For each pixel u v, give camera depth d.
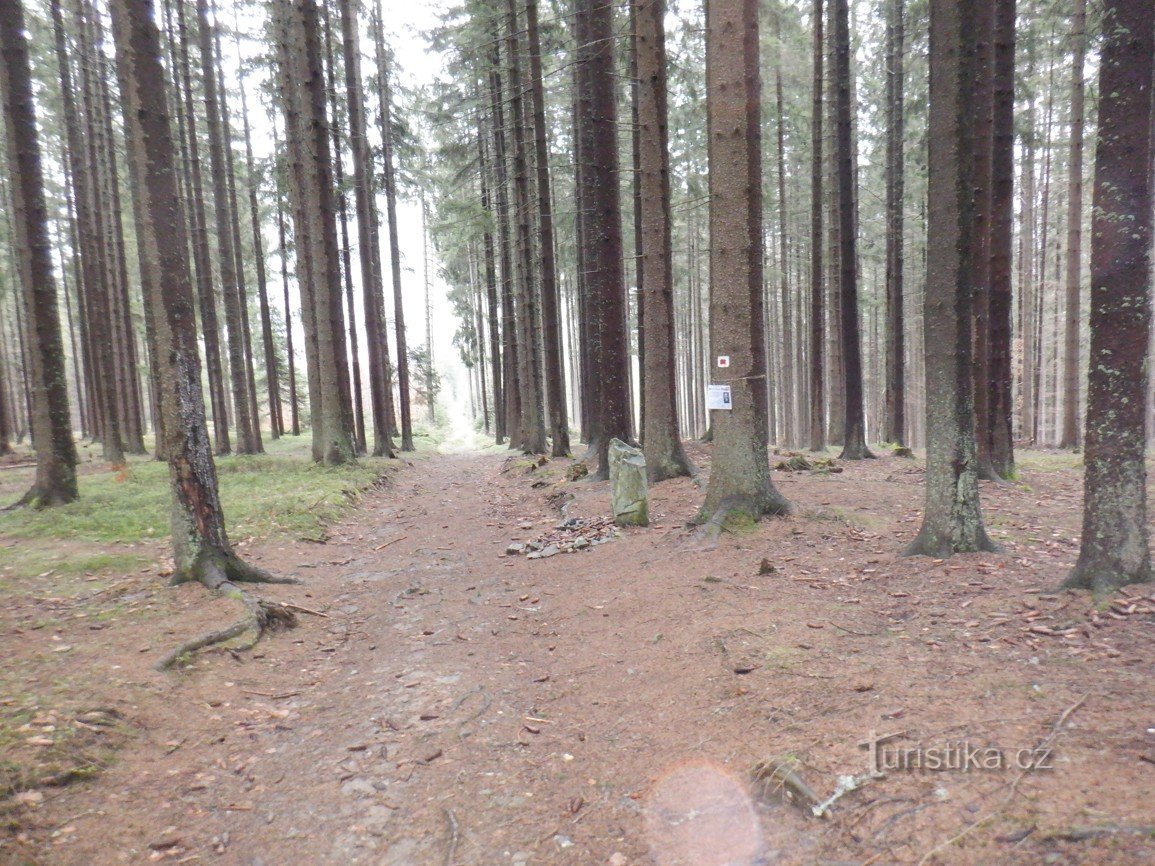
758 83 8.93
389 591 7.46
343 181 20.11
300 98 15.87
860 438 14.15
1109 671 3.38
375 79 22.67
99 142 19.86
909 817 2.57
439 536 10.41
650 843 2.89
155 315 6.58
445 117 18.52
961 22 5.45
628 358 13.12
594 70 11.97
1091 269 4.32
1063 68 18.45
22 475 15.99
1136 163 4.05
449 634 6.03
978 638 4.09
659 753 3.61
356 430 22.70
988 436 10.05
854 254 13.98
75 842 3.11
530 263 21.00
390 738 4.17
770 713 3.66
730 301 7.46
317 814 3.41
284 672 5.31
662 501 9.85
